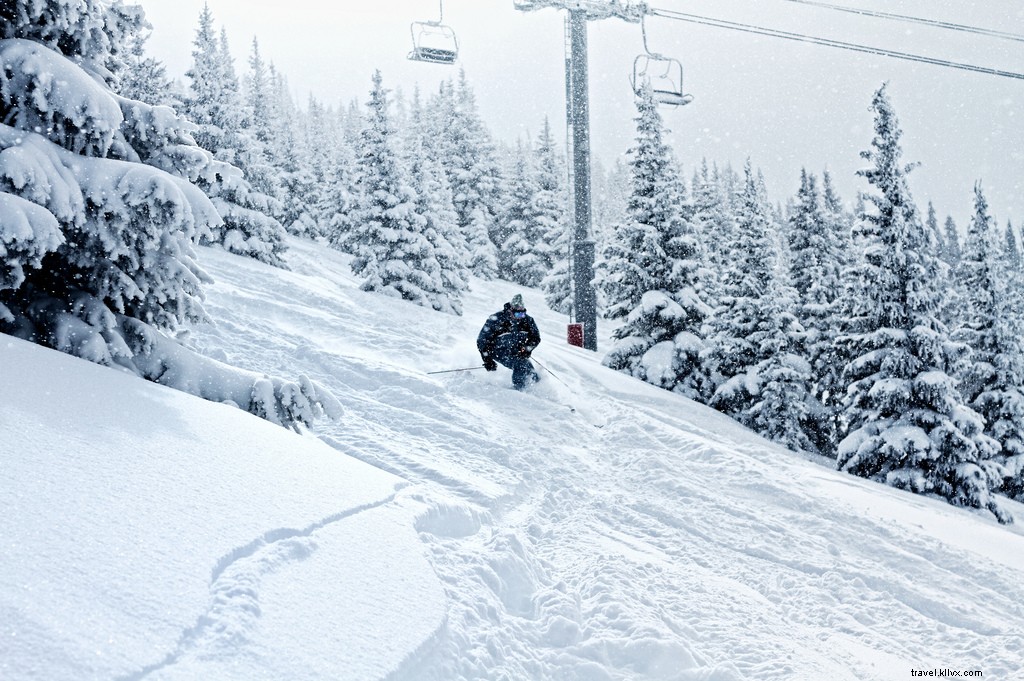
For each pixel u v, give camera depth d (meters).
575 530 6.62
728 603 5.50
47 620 2.40
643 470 9.19
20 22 5.70
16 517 2.93
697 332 24.22
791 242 28.66
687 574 6.00
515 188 54.03
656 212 23.97
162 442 4.27
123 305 6.16
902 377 17.81
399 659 2.96
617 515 7.48
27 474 3.30
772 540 7.43
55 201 5.20
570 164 20.38
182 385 6.08
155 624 2.59
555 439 9.95
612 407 12.66
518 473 7.83
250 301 14.08
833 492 10.00
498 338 12.34
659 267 23.80
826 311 26.92
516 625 4.27
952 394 17.22
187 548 3.16
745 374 23.42
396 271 27.41
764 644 4.81
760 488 9.20
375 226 27.62
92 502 3.26
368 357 12.02
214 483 3.94
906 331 18.02
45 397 4.31
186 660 2.50
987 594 6.83
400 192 28.25
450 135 51.66
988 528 9.73
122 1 6.44
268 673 2.59
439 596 3.70
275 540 3.59
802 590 6.26
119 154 6.01
